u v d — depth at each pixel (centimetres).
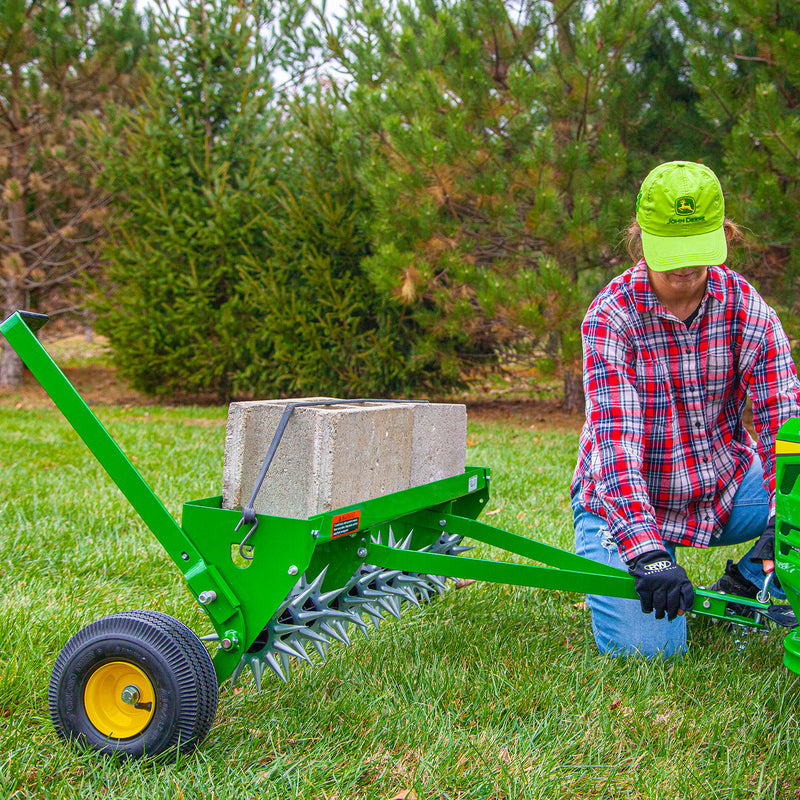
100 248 1488
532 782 216
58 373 243
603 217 846
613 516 253
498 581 250
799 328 767
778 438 214
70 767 223
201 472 645
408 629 327
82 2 1483
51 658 297
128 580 393
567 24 986
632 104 926
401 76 979
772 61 788
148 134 1242
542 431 995
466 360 1161
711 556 422
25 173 1436
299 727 246
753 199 757
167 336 1240
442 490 300
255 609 233
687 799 212
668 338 270
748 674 281
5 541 433
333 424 235
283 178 1280
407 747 237
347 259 1153
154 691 223
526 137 925
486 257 1023
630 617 292
